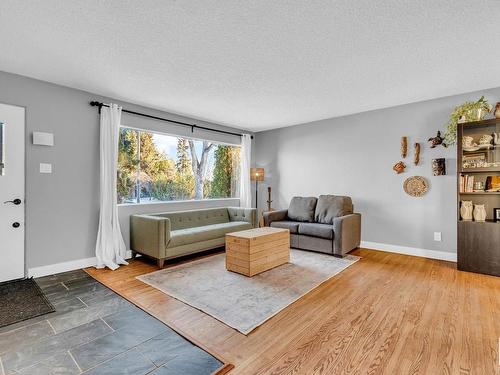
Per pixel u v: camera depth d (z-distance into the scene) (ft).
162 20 6.89
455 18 6.75
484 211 11.08
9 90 10.07
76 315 7.42
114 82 11.00
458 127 11.34
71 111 11.55
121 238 12.59
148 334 6.49
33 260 10.55
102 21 6.94
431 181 13.25
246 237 10.50
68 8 6.41
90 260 11.96
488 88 11.73
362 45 8.08
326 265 11.85
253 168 20.27
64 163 11.34
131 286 9.50
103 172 12.08
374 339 6.26
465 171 11.25
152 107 14.32
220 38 7.73
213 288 9.25
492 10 6.42
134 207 13.57
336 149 16.57
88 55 8.75
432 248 13.24
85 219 11.90
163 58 8.95
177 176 16.16
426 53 8.57
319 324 6.95
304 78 10.57
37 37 7.69
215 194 18.61
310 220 15.49
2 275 9.93
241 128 19.56
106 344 6.08
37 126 10.68
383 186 14.76
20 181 10.30
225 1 6.14
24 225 10.37
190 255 13.64
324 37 7.65
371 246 15.12
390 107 14.47
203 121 17.21
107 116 12.33
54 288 9.37
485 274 10.71
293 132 18.62
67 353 5.75
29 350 5.86
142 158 14.43
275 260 11.54
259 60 9.06
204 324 6.95
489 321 7.06
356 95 12.57
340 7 6.35
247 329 6.69
